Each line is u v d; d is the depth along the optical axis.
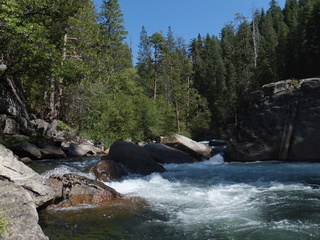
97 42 26.27
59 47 19.70
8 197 4.55
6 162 5.88
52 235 4.78
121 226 5.27
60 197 6.62
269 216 5.70
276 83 15.45
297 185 8.63
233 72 52.97
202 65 64.50
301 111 14.01
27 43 14.23
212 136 43.66
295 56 35.38
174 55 44.91
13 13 13.52
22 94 21.98
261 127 15.21
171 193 8.09
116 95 28.47
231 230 4.99
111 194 7.41
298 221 5.31
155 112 33.31
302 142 13.66
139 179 10.34
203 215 5.93
